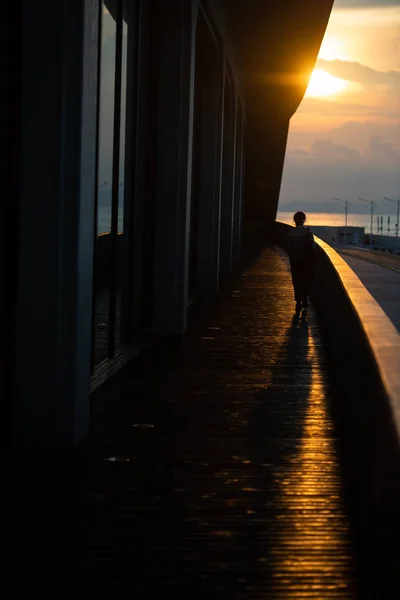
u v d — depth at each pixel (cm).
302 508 525
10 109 603
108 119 895
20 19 597
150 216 1184
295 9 1891
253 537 475
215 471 595
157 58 1173
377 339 481
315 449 658
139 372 947
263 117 3609
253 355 1077
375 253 8206
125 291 1055
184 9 1152
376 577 382
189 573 426
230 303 1658
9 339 621
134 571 426
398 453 311
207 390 862
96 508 514
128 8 993
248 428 717
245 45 2277
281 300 1728
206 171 1756
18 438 629
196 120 1723
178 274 1209
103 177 883
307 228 1458
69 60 598
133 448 644
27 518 496
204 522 496
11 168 607
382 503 360
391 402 352
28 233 607
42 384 620
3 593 399
